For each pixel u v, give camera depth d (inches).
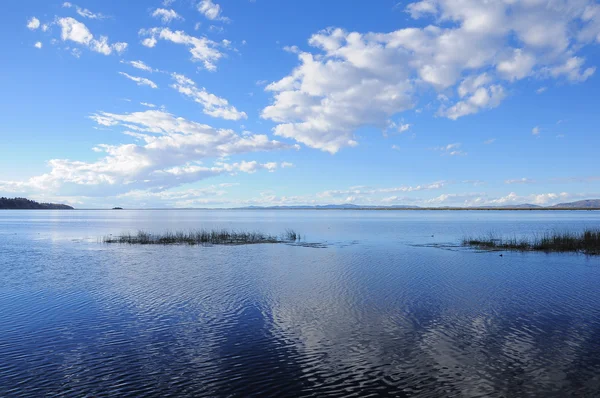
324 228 3555.6
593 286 931.3
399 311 723.4
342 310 731.4
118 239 2271.2
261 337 586.6
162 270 1191.6
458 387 428.1
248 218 7062.0
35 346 551.8
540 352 522.9
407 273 1122.0
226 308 748.0
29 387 430.3
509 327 628.1
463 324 644.7
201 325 644.7
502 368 474.3
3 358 509.4
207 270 1186.6
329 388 426.9
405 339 576.1
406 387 429.1
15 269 1215.6
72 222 5002.5
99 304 778.8
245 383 439.2
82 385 434.6
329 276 1077.1
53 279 1042.7
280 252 1664.6
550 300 798.5
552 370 467.8
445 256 1502.2
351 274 1109.1
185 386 432.1
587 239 1772.9
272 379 448.5
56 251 1724.9
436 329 620.7
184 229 3444.9
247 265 1290.6
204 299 818.8
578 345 546.3
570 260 1376.7
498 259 1408.7
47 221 5280.5
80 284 973.8
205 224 4490.7
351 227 3718.0
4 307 756.0
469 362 492.4
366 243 2052.2
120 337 588.4
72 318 682.2
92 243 2086.6
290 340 573.0
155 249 1797.5
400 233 2819.9
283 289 912.9
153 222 5083.7
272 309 739.4
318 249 1774.1
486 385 432.1
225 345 554.6
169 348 543.2
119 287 938.7
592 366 476.7
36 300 812.0
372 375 458.3
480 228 3380.9
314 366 482.6
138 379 449.1
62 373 464.1
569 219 5649.6
